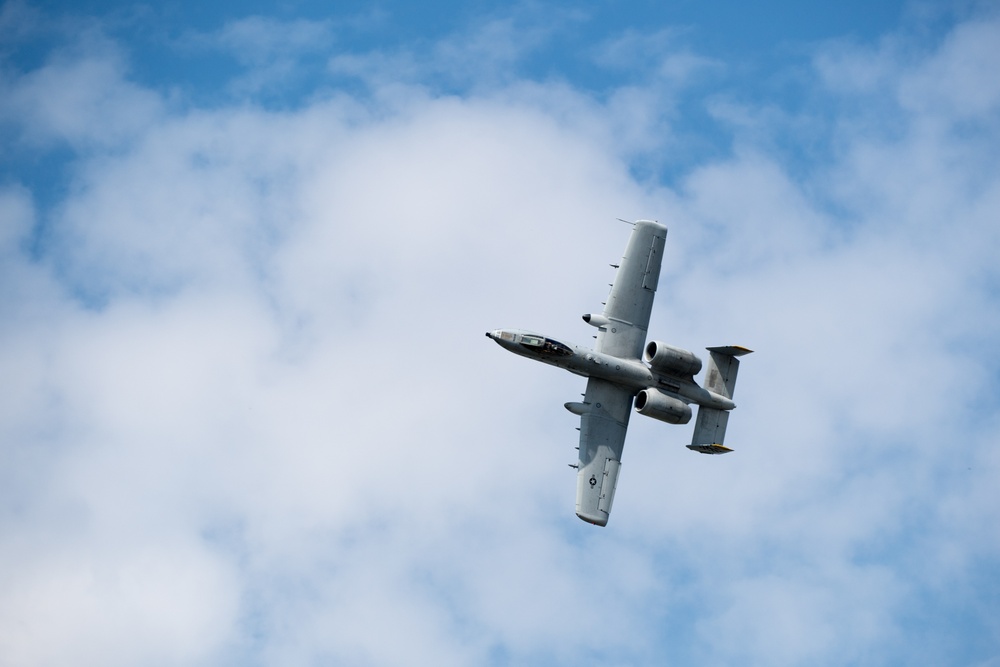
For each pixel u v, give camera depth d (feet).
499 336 594.24
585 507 588.09
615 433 603.26
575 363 593.83
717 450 603.26
